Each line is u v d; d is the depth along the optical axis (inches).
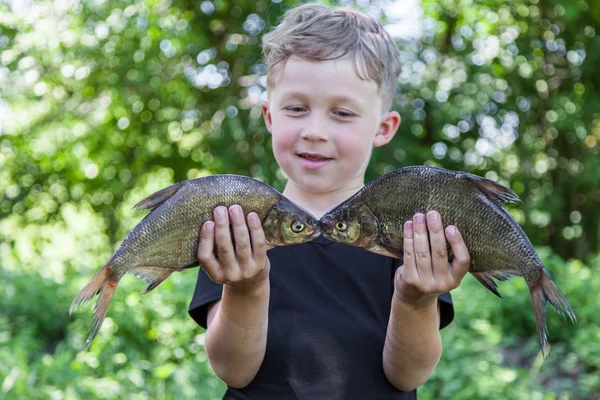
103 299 32.7
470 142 171.6
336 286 38.4
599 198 177.0
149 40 159.3
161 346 89.1
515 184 171.6
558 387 88.1
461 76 167.0
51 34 158.9
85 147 172.2
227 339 35.7
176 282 94.8
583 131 164.7
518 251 33.2
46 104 168.7
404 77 161.5
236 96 160.7
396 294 35.2
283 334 37.4
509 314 101.0
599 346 91.4
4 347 84.7
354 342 37.2
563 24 169.0
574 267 115.5
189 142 170.2
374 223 34.0
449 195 33.2
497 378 80.7
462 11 169.9
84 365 81.7
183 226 32.8
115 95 163.5
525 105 172.4
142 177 176.2
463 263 32.9
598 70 169.0
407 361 36.1
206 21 166.2
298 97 38.7
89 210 178.2
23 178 175.9
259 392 37.1
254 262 33.2
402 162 154.6
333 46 38.6
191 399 78.4
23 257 173.0
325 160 38.8
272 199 33.7
